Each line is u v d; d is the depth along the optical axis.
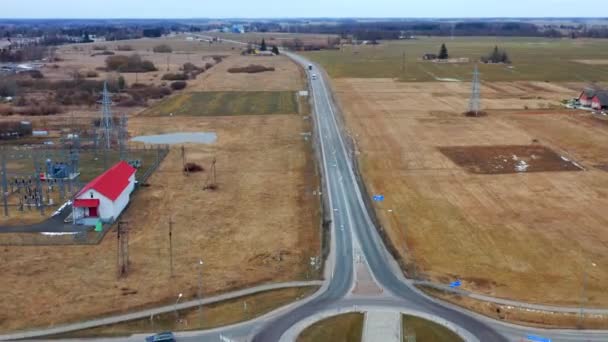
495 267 59.56
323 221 71.88
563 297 53.41
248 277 57.28
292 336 46.78
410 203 78.31
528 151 103.88
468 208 76.25
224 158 100.62
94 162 97.69
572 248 63.81
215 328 48.09
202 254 62.38
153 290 54.31
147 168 93.94
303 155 102.56
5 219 71.06
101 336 46.88
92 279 56.25
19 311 50.31
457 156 101.19
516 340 46.34
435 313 50.53
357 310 50.81
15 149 105.69
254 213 74.69
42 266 58.84
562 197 80.06
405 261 60.97
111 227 69.19
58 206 75.81
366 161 98.56
